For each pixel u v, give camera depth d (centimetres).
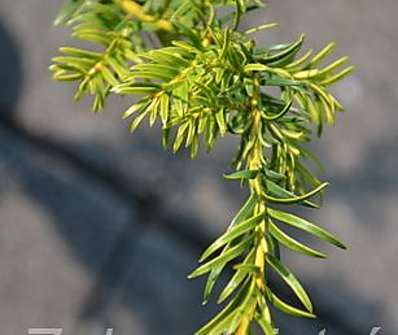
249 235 34
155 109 34
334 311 120
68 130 128
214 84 35
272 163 36
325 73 38
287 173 36
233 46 35
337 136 125
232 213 123
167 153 126
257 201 34
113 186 127
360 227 123
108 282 123
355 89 127
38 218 126
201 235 124
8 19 130
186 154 126
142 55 35
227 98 35
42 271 123
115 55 40
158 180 126
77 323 121
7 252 124
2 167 127
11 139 128
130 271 123
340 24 129
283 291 118
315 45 128
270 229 34
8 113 129
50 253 124
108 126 128
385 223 123
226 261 33
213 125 34
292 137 36
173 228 125
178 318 121
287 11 128
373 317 120
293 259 120
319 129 38
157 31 40
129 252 124
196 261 123
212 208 124
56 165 128
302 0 129
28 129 129
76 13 42
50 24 130
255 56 36
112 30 41
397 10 131
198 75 35
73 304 122
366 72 128
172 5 40
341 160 125
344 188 124
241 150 35
